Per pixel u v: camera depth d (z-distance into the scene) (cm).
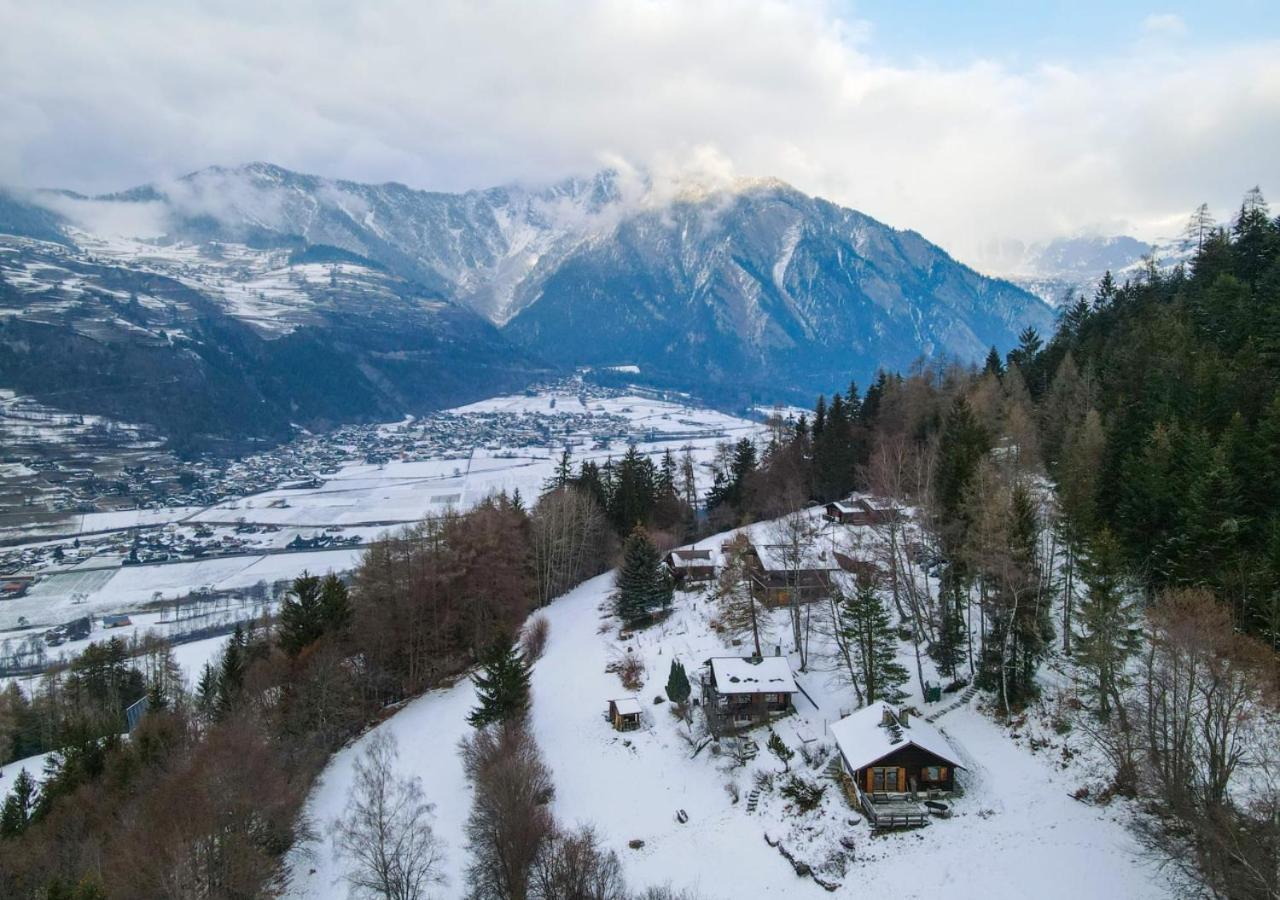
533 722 7794
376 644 8981
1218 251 11388
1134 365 9375
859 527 9838
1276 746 4762
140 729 7738
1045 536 7488
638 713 7444
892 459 9612
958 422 9012
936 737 5819
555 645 9594
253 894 5503
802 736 6619
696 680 7738
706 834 5925
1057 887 4634
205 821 5416
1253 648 4825
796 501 11175
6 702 10131
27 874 5566
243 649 10244
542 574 11631
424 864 5753
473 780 6662
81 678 10350
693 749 6856
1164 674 4838
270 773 6144
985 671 6431
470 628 9650
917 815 5378
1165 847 4369
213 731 6981
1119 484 7088
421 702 8869
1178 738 4762
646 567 9356
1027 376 12938
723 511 13788
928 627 7438
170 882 5025
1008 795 5456
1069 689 6088
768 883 5319
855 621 6975
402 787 6469
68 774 7031
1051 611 6919
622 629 9425
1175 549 6162
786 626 8288
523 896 5362
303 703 7800
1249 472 6166
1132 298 12756
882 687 6669
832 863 5266
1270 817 3909
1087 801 5169
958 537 6906
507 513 11738
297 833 6359
